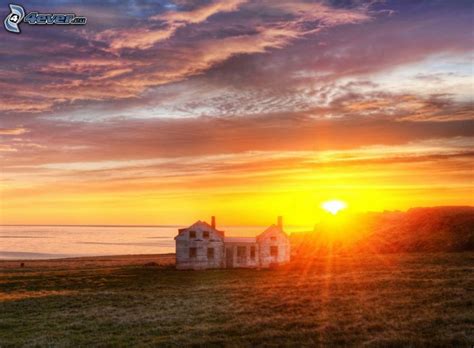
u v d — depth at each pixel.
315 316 27.06
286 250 68.81
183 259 66.69
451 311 26.12
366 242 81.94
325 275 48.41
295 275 52.31
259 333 23.77
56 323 29.80
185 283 49.97
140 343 23.17
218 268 66.88
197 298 37.31
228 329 24.97
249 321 26.78
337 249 83.69
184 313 30.64
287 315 28.00
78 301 39.06
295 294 35.62
